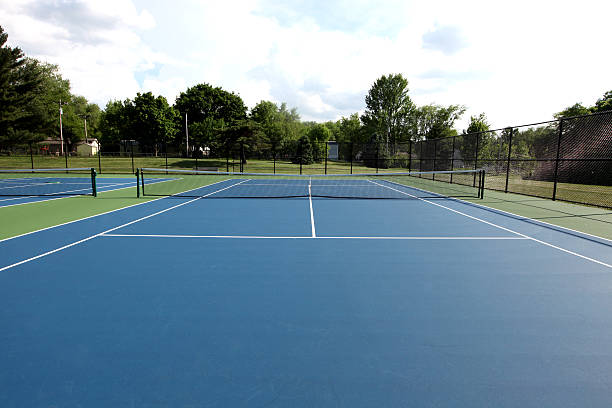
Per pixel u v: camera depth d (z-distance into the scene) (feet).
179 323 10.64
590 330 10.48
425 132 191.42
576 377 8.18
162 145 186.70
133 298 12.49
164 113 176.86
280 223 27.27
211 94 192.75
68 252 18.48
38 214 30.42
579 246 20.54
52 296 12.60
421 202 41.01
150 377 7.99
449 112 181.57
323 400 7.25
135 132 179.32
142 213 31.48
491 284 14.23
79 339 9.65
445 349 9.32
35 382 7.81
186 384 7.75
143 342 9.53
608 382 8.00
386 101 191.72
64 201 39.09
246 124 112.06
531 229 25.46
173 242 20.86
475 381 7.96
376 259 17.67
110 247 19.61
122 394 7.41
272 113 227.40
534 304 12.30
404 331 10.28
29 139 121.08
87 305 11.86
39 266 16.05
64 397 7.32
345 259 17.62
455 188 60.03
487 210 34.71
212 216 30.19
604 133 53.26
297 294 13.02
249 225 26.35
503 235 23.43
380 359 8.82
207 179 77.82
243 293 13.06
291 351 9.14
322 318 11.07
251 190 54.75
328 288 13.66
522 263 17.15
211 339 9.71
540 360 8.87
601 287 13.99
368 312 11.53
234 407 7.00
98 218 28.73
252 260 17.33
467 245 20.66
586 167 55.01
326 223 27.40
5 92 116.78
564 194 48.91
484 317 11.25
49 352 9.00
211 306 11.89
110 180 71.05
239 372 8.21
